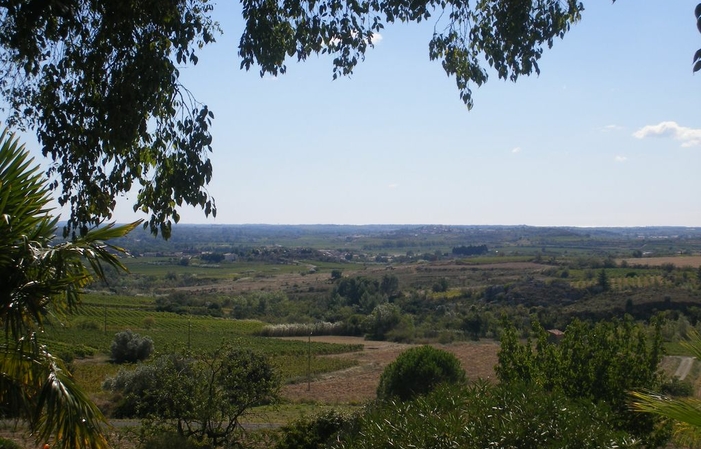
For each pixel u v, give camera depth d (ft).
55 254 13.94
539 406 19.11
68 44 19.43
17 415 14.44
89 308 250.57
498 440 17.61
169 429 46.78
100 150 19.47
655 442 24.63
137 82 18.53
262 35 20.70
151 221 20.26
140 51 18.89
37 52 18.12
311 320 226.38
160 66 18.67
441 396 20.86
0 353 14.49
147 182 20.63
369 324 194.49
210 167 19.94
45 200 14.85
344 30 21.58
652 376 30.50
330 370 146.10
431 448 17.56
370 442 18.80
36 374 14.47
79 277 15.01
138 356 144.97
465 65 23.52
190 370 49.52
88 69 19.06
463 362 124.88
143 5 18.83
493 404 19.39
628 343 30.99
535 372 31.65
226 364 50.16
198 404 47.37
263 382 50.75
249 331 216.74
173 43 19.53
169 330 216.74
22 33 16.90
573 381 30.14
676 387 32.24
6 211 14.08
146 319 224.12
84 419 14.23
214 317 254.27
